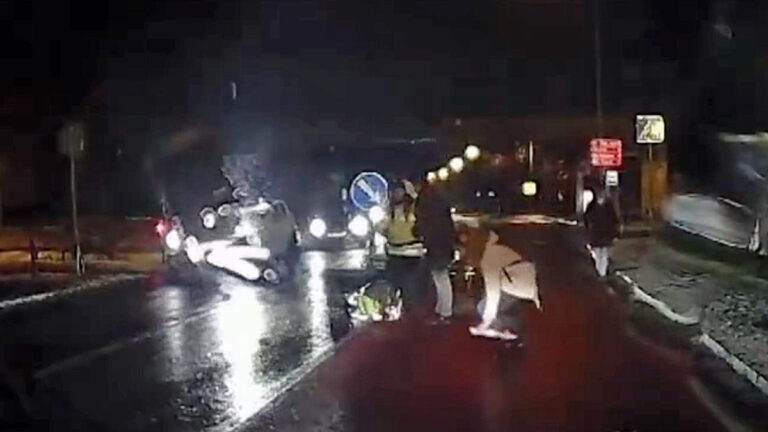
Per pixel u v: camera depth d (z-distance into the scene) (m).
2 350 16.20
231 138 46.44
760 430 10.71
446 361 14.88
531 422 11.00
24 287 24.42
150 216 35.88
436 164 30.08
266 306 21.28
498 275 16.91
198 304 21.88
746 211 34.31
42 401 12.39
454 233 18.80
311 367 14.45
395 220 19.72
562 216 54.75
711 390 12.81
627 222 44.56
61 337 17.59
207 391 12.87
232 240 25.34
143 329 18.36
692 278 26.06
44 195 43.50
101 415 11.58
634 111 47.41
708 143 38.84
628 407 11.80
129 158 44.72
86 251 30.61
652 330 18.14
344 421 11.09
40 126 43.75
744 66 35.91
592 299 22.73
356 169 32.59
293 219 27.05
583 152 53.94
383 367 14.37
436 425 10.84
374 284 19.50
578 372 14.07
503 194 40.44
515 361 14.93
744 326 18.00
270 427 10.85
